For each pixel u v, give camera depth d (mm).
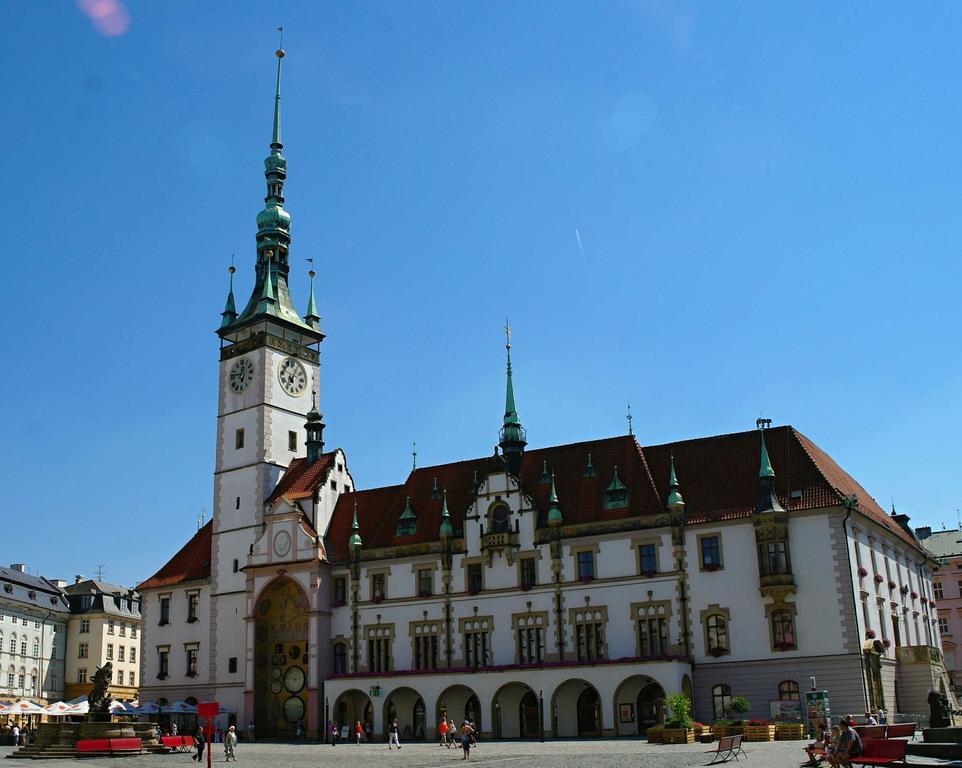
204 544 112125
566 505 89062
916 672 83312
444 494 97125
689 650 80000
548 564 87000
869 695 74750
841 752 37719
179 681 105312
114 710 82250
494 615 88312
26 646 132250
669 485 85000
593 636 83938
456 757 59781
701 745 62312
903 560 96000
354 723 91500
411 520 95875
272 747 80812
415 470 102375
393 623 92938
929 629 102125
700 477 85875
